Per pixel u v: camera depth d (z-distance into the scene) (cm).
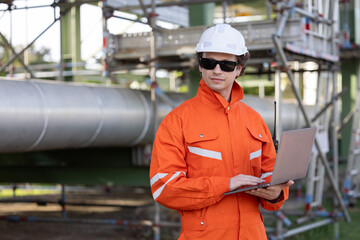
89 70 1139
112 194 1177
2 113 448
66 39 1039
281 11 552
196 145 242
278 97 552
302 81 1227
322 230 736
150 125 647
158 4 613
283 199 248
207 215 243
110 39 641
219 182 231
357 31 997
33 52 1268
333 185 757
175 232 729
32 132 486
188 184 232
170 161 238
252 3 1077
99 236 724
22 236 721
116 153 714
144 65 644
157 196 241
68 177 749
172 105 613
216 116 246
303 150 240
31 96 485
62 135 525
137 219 848
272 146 264
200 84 252
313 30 664
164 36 616
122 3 654
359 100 903
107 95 591
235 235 245
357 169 952
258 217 255
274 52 557
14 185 1075
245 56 251
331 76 770
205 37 245
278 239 634
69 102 529
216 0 600
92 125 559
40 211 935
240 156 246
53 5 581
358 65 1042
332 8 707
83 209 962
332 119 822
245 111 258
